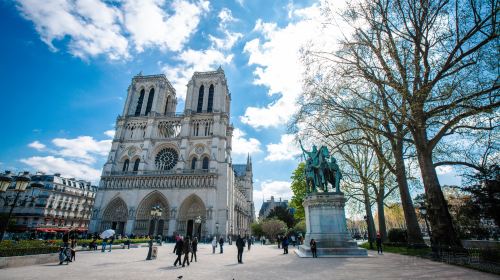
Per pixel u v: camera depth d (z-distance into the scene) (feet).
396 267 52.16
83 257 83.35
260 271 51.24
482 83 64.44
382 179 113.70
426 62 73.67
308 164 86.33
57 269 54.85
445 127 72.13
